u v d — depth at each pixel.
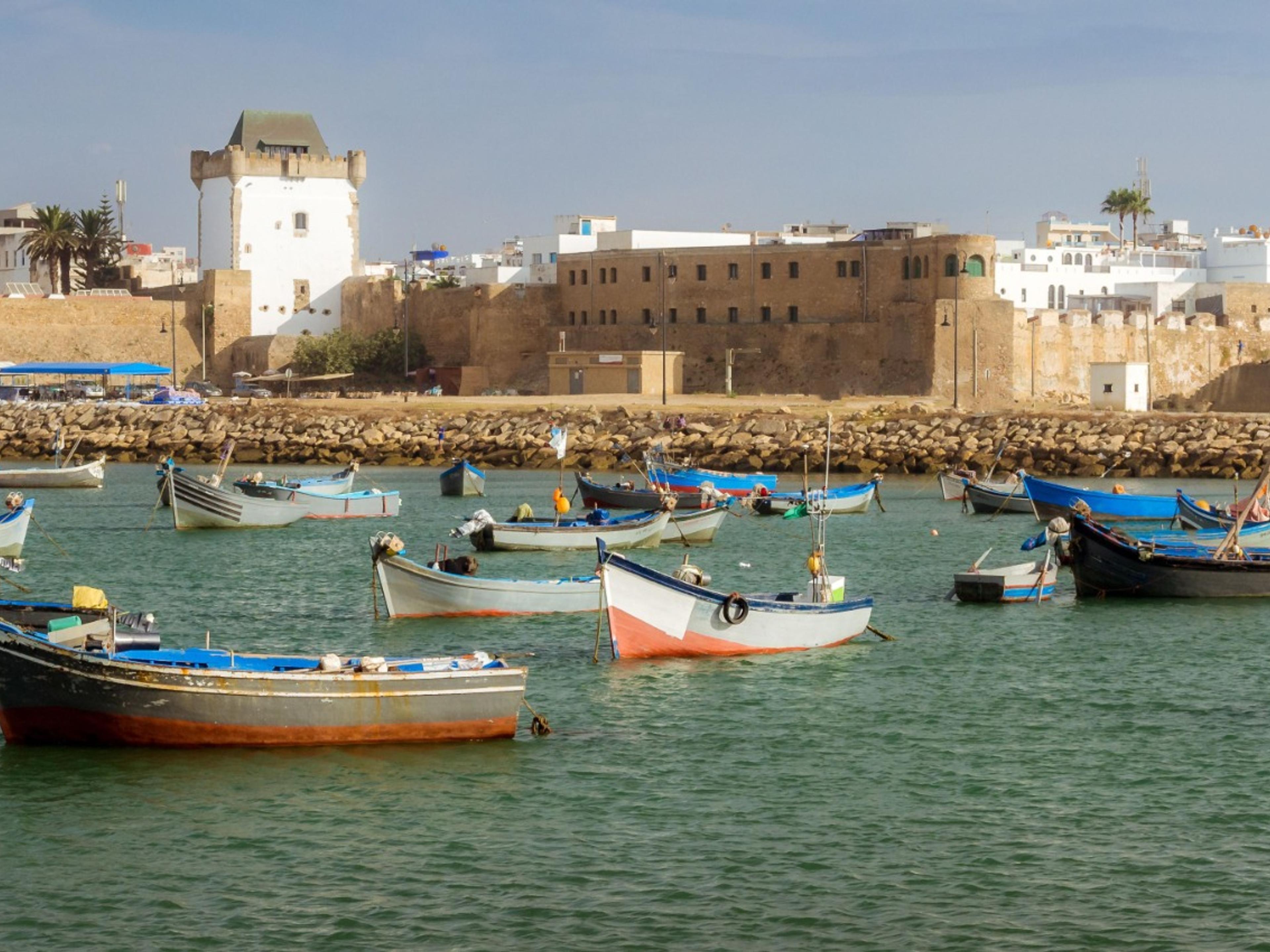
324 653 48.03
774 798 34.34
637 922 28.02
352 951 26.91
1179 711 42.09
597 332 175.88
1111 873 30.25
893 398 150.12
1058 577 65.00
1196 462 116.31
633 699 42.12
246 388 173.62
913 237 157.88
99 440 137.38
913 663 47.22
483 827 32.28
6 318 174.38
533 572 65.25
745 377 163.62
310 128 189.25
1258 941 27.41
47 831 31.78
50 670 35.38
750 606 46.75
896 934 27.59
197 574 66.06
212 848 31.08
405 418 138.38
